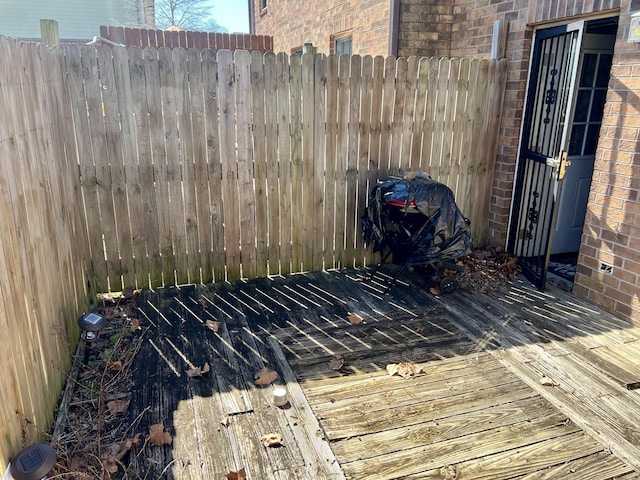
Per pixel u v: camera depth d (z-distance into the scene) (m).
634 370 3.07
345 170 4.55
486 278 4.52
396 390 2.87
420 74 4.50
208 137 4.07
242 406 2.70
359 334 3.54
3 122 2.04
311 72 4.18
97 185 3.91
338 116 4.38
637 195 3.49
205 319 3.75
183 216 4.21
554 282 4.49
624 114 3.52
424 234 3.99
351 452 2.36
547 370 3.08
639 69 3.37
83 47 3.60
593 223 3.90
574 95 3.74
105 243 4.07
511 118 4.75
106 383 2.88
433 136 4.73
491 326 3.66
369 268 4.86
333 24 7.51
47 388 2.48
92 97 3.72
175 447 2.39
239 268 4.50
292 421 2.58
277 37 11.25
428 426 2.55
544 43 4.37
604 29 4.60
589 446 2.42
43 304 2.54
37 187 2.56
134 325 3.59
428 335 3.53
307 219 4.59
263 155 4.26
